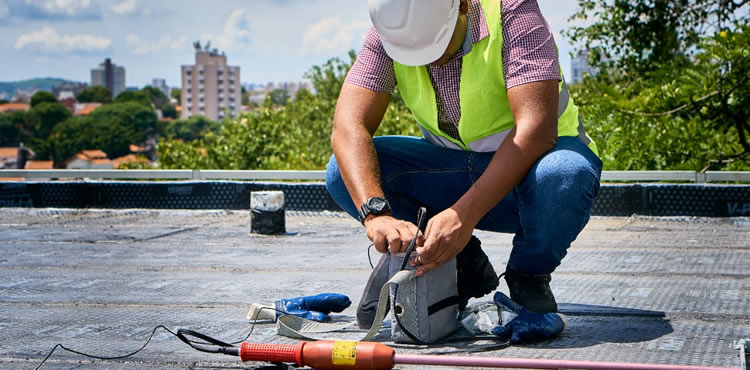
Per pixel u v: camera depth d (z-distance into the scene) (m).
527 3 2.37
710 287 3.09
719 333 2.35
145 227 5.66
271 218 5.18
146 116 176.50
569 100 2.51
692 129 8.12
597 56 11.73
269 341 2.37
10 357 2.19
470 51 2.39
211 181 6.80
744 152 8.05
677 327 2.44
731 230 5.00
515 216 2.59
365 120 2.50
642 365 1.75
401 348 2.24
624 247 4.29
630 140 8.28
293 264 3.92
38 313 2.79
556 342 2.26
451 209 2.19
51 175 7.04
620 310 2.68
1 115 182.12
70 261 4.07
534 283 2.41
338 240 4.89
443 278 2.29
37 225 5.82
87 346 2.31
